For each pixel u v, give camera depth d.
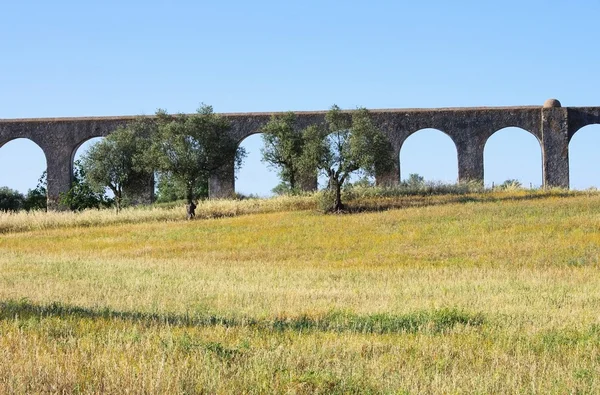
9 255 32.66
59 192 58.12
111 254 33.47
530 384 9.27
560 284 20.61
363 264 27.75
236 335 12.28
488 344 11.62
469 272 24.00
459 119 57.59
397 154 57.53
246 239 36.72
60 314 14.63
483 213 41.06
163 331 12.12
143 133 57.53
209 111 53.25
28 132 58.44
